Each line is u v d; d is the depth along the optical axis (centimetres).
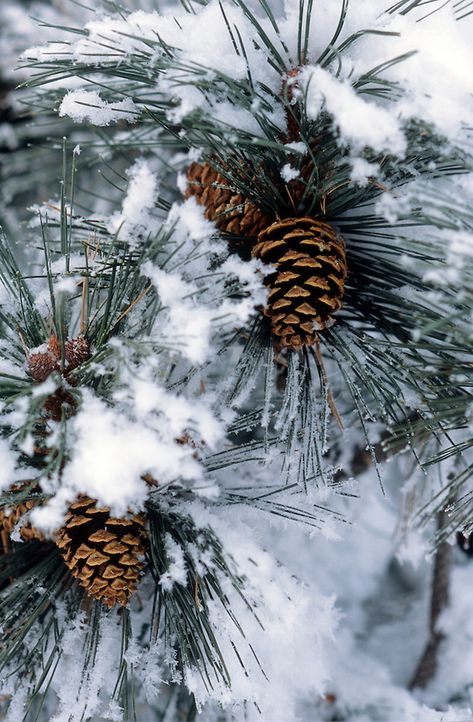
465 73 96
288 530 145
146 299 99
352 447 121
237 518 102
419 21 99
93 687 99
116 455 89
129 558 96
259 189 99
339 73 95
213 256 100
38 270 119
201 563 98
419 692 134
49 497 96
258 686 102
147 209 101
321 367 103
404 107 93
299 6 100
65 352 97
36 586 100
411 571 167
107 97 107
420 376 97
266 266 97
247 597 100
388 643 147
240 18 99
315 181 98
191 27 99
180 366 102
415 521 125
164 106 104
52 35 141
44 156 147
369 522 155
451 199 92
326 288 96
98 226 104
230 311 94
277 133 99
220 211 102
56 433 91
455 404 96
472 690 130
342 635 144
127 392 90
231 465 104
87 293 99
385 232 102
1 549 108
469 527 101
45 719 122
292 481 104
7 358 100
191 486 100
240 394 99
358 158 94
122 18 102
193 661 99
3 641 100
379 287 103
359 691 134
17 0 154
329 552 162
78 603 102
